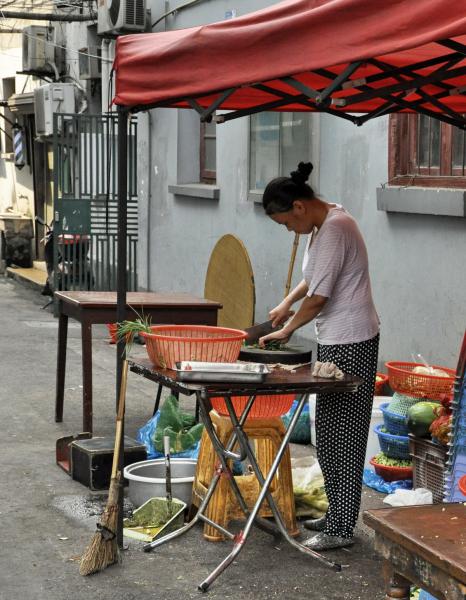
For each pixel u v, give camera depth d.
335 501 4.86
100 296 6.96
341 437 4.82
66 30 16.70
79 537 4.98
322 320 4.87
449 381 5.64
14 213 19.47
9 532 5.03
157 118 12.72
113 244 13.66
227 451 4.68
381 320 7.65
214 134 11.55
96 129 12.79
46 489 5.75
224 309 8.73
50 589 4.34
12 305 14.43
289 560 4.70
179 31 4.52
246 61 3.95
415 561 2.68
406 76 4.93
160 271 12.85
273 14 3.92
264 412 4.80
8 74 19.94
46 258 13.76
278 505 5.02
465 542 2.64
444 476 4.98
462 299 6.66
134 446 5.86
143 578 4.47
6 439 6.89
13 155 19.52
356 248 4.80
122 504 4.77
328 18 3.53
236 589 4.36
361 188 7.91
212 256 8.94
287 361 4.78
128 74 4.61
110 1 12.66
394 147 7.41
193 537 4.99
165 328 4.84
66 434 7.05
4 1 18.12
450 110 5.38
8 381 8.90
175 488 5.27
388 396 7.00
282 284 9.38
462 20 3.04
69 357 10.20
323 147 8.52
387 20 3.32
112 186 13.73
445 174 6.95
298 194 4.79
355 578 4.50
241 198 10.24
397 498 5.26
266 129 9.61
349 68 3.52
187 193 11.57
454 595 2.52
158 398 7.12
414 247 7.20
